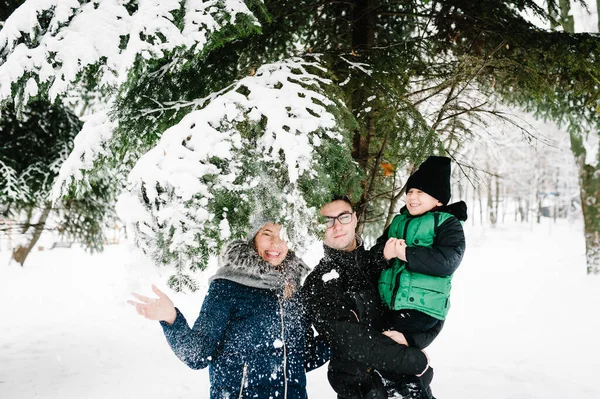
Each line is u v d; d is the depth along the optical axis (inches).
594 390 163.6
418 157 121.2
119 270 563.5
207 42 87.7
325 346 85.0
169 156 75.6
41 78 83.4
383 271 87.9
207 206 73.1
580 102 214.2
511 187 1381.6
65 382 185.0
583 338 227.0
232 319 77.8
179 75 120.3
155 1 89.3
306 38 170.4
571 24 342.3
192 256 71.9
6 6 157.1
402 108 127.4
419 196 91.2
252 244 82.1
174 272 71.8
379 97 130.4
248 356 76.0
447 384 171.8
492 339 237.9
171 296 372.2
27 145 230.5
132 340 259.3
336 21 169.9
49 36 85.7
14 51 84.7
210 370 78.5
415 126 124.6
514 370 187.9
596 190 377.1
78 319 315.3
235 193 75.2
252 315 77.1
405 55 148.0
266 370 75.8
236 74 132.0
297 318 80.1
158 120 106.1
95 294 409.4
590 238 379.6
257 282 78.2
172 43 84.7
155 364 210.2
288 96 87.4
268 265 79.3
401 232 90.8
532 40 146.6
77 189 100.1
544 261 541.3
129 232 76.3
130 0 91.4
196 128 79.0
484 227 1145.4
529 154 1104.8
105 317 321.4
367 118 142.3
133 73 85.0
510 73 143.0
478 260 635.5
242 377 75.3
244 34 90.1
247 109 84.5
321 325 78.5
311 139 83.0
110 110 108.1
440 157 92.7
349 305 79.3
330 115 86.6
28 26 86.8
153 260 72.8
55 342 254.5
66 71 83.0
